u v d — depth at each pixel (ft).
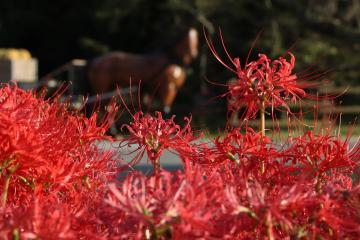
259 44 89.56
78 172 7.04
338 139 7.18
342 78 85.10
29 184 6.64
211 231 5.09
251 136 7.17
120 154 7.63
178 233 5.17
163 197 5.32
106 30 113.60
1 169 6.39
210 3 93.25
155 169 7.12
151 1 104.99
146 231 5.32
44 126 7.07
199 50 93.35
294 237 5.67
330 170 7.20
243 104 7.36
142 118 7.30
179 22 100.32
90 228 5.91
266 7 87.92
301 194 5.87
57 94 7.92
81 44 112.16
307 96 7.45
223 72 91.81
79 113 7.92
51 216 5.35
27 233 5.20
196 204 5.22
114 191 5.29
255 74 7.34
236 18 93.20
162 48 72.74
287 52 7.38
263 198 5.64
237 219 5.58
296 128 7.39
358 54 83.66
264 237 6.02
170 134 7.20
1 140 6.37
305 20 78.13
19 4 120.57
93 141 7.75
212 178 5.63
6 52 90.53
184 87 94.68
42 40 121.08
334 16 88.63
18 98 7.59
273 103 7.36
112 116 7.68
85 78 71.72
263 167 7.14
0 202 6.48
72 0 117.08
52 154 6.84
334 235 5.98
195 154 7.20
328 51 82.94
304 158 7.07
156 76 72.13
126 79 71.56
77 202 6.75
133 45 113.19
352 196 5.98
